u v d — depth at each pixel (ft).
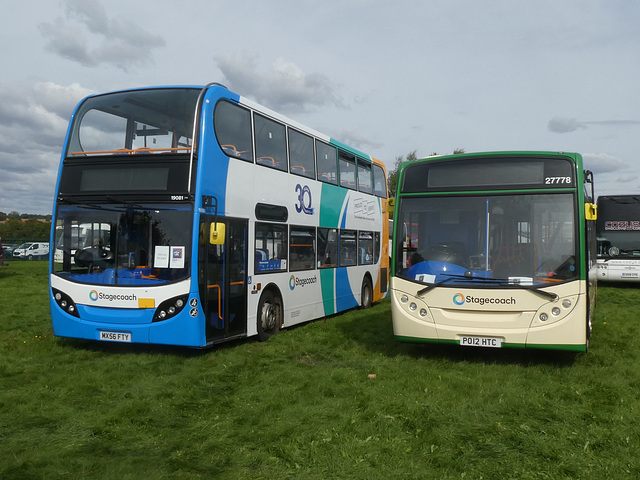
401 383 24.93
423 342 29.12
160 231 29.25
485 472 15.84
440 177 29.91
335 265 46.24
